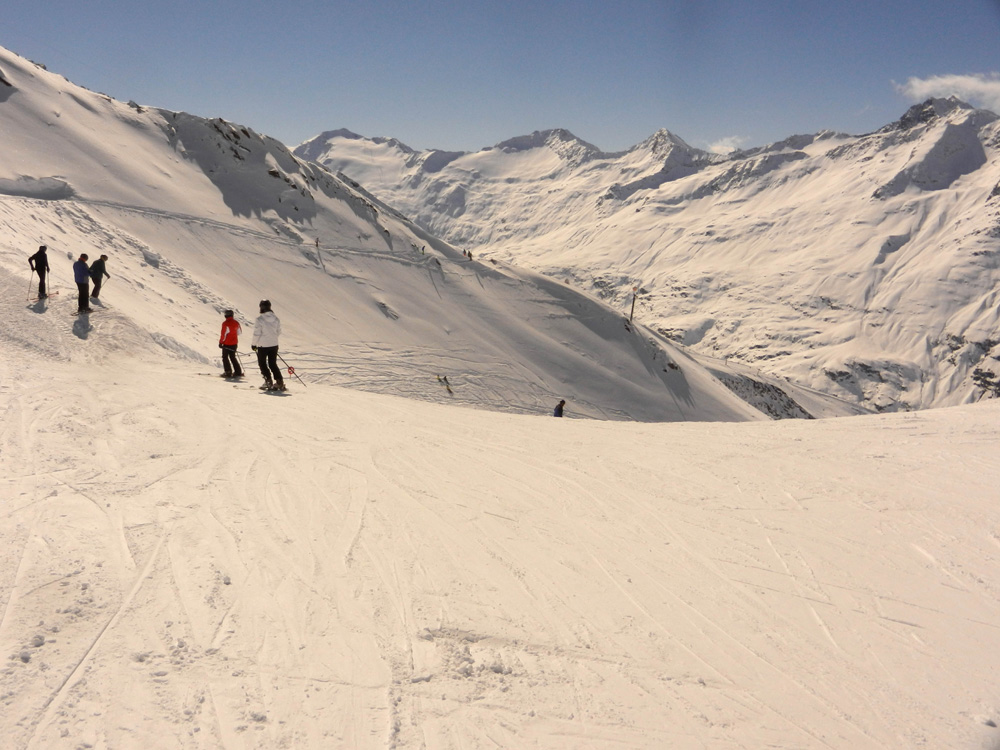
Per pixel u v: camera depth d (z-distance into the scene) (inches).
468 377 2406.5
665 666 175.8
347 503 269.7
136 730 124.0
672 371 3334.2
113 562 187.8
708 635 194.1
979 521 289.0
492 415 532.4
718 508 304.3
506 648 175.5
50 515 212.2
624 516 289.0
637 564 239.9
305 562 207.9
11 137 2218.3
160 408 402.3
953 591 227.9
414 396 2021.4
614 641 186.1
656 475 354.9
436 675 156.9
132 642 151.3
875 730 155.6
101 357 620.4
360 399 561.6
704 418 3051.2
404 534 243.4
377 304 2623.0
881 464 378.6
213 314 1581.0
